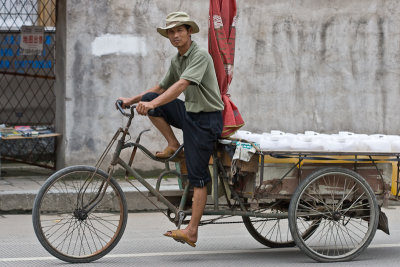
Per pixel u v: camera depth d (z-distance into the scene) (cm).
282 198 1227
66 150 2033
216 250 1327
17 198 1745
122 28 2053
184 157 1246
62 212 1606
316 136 1275
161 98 1142
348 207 1266
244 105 2134
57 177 1163
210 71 1186
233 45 1291
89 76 2038
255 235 1354
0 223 1611
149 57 2073
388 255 1290
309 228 1368
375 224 1241
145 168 2075
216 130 1193
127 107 1242
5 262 1193
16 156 2228
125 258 1239
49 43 2262
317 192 1231
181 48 1189
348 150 1244
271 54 2142
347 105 2188
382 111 2203
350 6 2169
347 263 1216
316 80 2169
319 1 2155
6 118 2311
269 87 2145
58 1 2125
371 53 2188
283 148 1211
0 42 2283
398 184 1276
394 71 2203
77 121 2038
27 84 2314
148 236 1470
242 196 1244
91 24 2033
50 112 2333
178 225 1227
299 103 2162
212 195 1262
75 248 1318
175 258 1245
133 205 1802
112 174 1205
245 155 1168
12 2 2273
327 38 2167
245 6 2119
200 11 2103
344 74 2180
